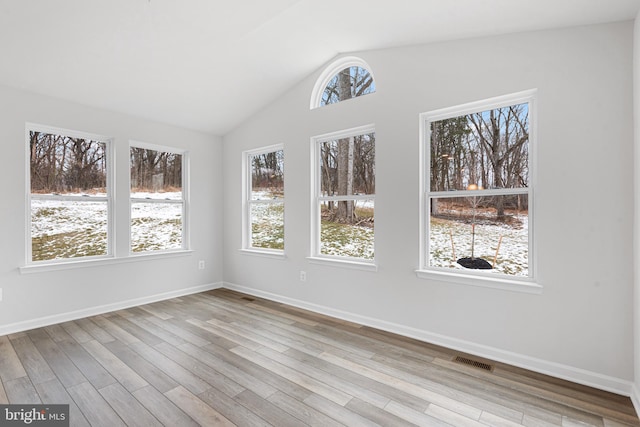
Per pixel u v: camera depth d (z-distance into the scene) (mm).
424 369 2422
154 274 4172
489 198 2676
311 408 1946
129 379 2264
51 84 3168
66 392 2100
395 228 3102
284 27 2826
